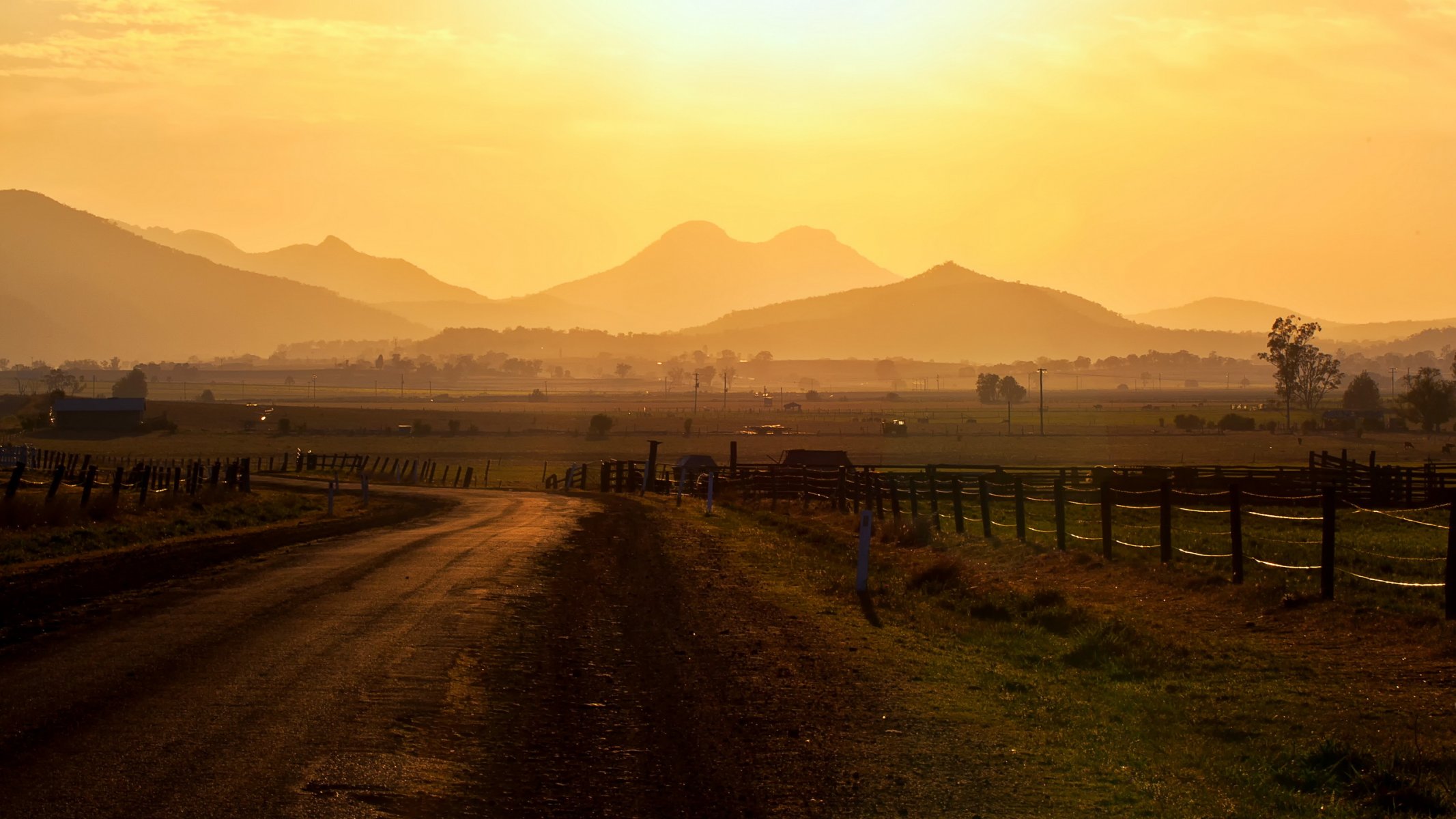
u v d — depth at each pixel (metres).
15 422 157.75
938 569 23.22
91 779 8.84
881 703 12.60
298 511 45.25
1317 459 94.50
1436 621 16.58
